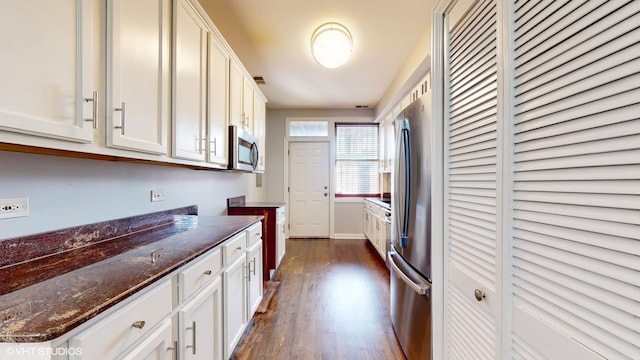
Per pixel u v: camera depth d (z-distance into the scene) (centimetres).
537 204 74
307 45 291
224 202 326
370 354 191
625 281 53
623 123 53
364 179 548
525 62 79
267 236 336
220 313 156
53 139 89
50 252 120
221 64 223
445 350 136
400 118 204
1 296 80
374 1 222
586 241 61
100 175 148
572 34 64
